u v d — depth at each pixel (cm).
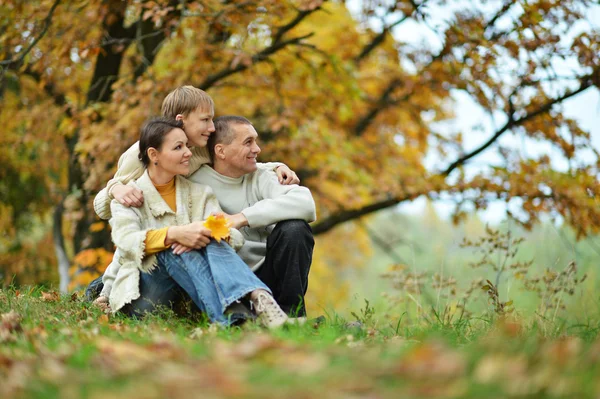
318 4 961
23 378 254
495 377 238
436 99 1405
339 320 458
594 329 438
